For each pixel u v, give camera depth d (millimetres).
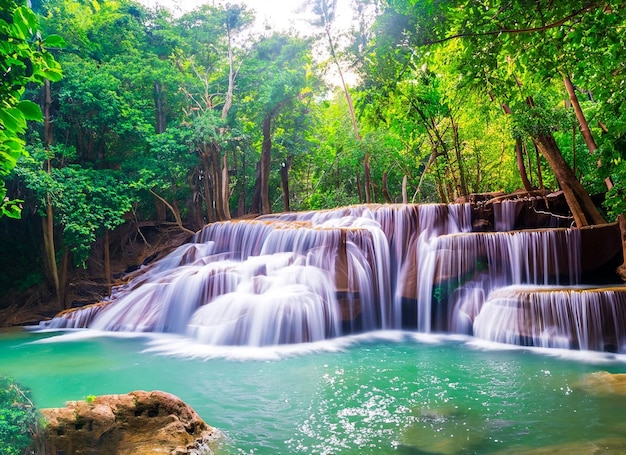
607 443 5914
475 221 18750
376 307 16359
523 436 6293
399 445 6141
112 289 20844
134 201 24906
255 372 10359
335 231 16672
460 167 26062
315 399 8242
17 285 21234
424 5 5945
